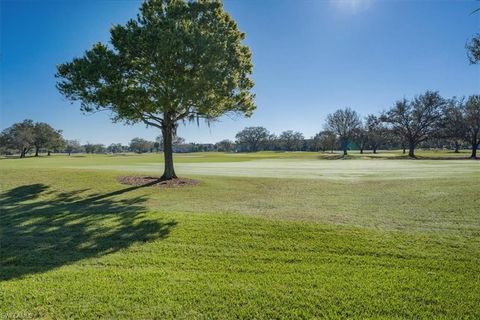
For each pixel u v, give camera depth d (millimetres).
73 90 15750
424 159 51719
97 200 12617
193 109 18219
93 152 141750
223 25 16641
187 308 4332
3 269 5715
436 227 8242
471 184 14875
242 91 17828
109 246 6949
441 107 63781
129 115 16688
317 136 112562
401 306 4391
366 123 77688
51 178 17234
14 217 9367
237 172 25375
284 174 23422
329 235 7613
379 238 7344
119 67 15930
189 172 25203
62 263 6027
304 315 4176
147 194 14156
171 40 14562
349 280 5223
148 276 5383
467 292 4781
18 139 80375
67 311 4230
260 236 7598
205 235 7668
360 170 27266
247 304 4441
